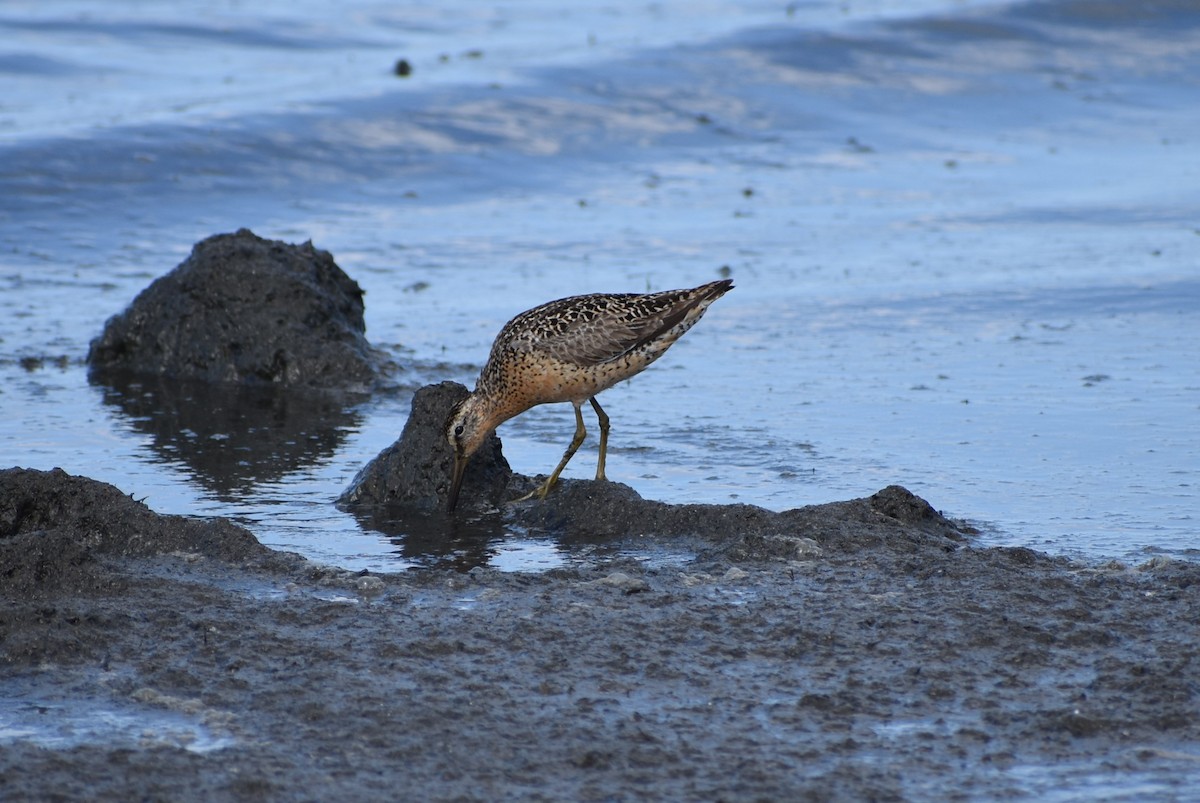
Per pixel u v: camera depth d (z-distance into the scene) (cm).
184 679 839
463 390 1298
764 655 884
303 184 2389
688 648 891
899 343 1722
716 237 2217
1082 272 2012
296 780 736
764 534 1091
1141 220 2306
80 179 2289
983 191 2508
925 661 875
